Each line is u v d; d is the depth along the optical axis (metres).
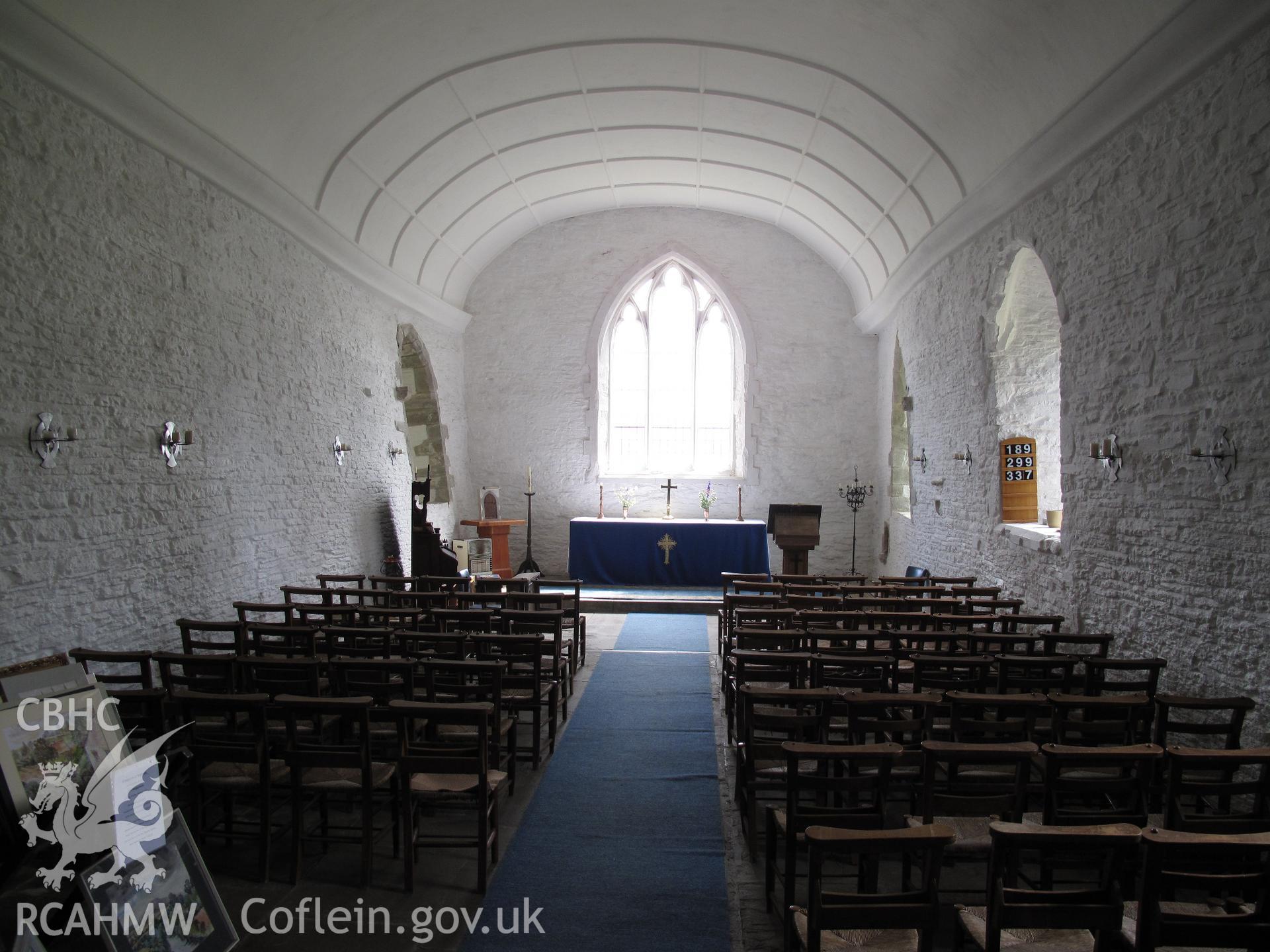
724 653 7.96
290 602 7.69
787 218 14.36
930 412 11.27
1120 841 2.65
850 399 15.13
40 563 5.48
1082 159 6.86
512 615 6.52
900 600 7.52
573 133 11.66
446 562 11.27
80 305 5.89
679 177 13.65
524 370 15.42
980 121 8.03
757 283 15.19
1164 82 5.58
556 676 6.44
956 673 5.64
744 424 15.23
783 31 8.57
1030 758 3.59
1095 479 6.71
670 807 5.35
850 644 6.05
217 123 7.32
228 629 5.86
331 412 10.27
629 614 12.59
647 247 15.28
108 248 6.21
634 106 10.95
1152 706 4.66
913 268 11.45
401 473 12.68
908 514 13.09
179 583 7.05
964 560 9.96
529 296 15.39
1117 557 6.37
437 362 14.16
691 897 4.21
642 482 15.39
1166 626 5.72
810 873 2.71
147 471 6.64
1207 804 4.46
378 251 11.31
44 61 5.43
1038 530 8.29
